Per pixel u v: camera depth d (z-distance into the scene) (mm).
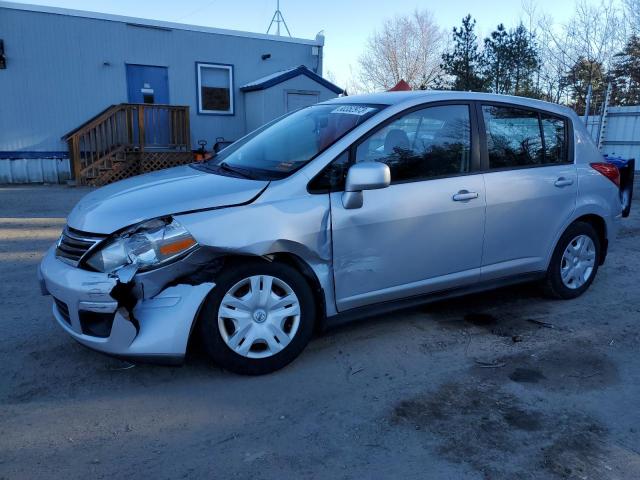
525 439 2777
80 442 2709
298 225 3299
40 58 12906
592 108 24203
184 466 2543
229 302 3211
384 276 3691
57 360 3561
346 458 2615
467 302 4797
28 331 4012
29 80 12906
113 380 3318
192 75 14695
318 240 3381
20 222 8219
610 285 5367
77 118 13547
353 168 3312
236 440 2750
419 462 2586
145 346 2984
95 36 13367
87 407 3025
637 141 16062
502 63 36000
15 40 12602
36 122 13164
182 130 14273
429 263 3871
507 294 5031
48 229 7711
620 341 4016
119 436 2766
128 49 13781
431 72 42062
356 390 3252
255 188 3299
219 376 3377
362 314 3688
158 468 2525
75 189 12320
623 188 7938
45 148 13383
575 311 4617
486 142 4145
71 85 13328
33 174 13383
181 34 14375
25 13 12578
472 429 2859
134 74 13992
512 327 4250
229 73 15234
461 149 4020
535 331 4176
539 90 29609
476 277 4152
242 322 3258
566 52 25078
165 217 3057
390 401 3131
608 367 3596
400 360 3648
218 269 3176
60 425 2852
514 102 4371
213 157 4383
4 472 2477
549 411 3045
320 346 3834
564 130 4684
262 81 14938
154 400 3105
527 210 4305
